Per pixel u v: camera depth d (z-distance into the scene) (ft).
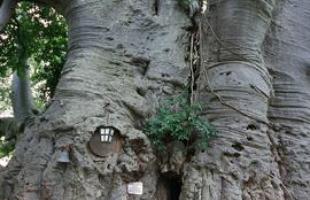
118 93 21.15
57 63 39.45
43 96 40.68
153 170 20.42
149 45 23.58
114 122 19.57
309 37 25.48
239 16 22.30
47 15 38.34
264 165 20.06
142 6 24.40
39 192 19.17
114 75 21.90
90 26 22.91
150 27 24.06
